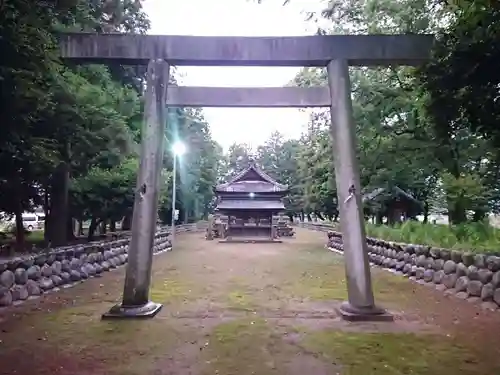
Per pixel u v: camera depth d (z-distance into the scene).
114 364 4.45
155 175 6.86
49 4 6.46
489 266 7.39
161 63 6.98
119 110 12.26
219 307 7.14
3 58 5.60
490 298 7.21
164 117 7.05
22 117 6.42
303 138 37.38
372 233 15.60
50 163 7.80
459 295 8.04
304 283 9.73
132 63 7.25
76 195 13.08
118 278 10.27
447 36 5.98
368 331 5.69
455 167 11.88
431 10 9.21
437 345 5.07
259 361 4.55
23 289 7.53
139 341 5.23
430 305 7.32
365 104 13.43
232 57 7.00
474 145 11.27
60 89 7.84
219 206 26.94
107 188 13.54
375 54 7.01
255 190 27.39
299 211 51.75
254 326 5.93
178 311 6.83
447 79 5.94
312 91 7.53
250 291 8.68
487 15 5.30
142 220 6.73
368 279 6.53
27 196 10.68
